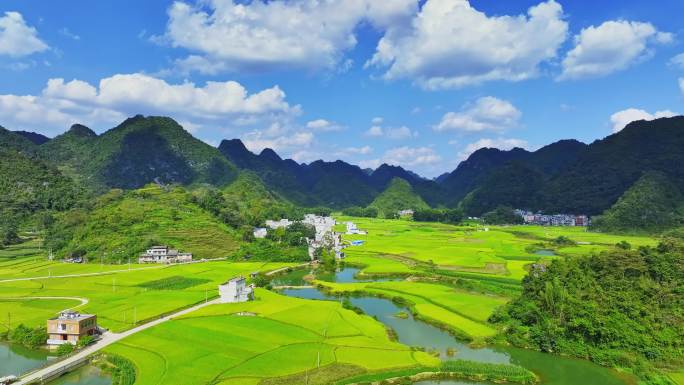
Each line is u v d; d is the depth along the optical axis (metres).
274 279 191.62
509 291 153.62
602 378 91.06
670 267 126.00
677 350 97.56
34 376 85.44
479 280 173.75
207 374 85.25
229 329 111.06
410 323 125.12
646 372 91.12
